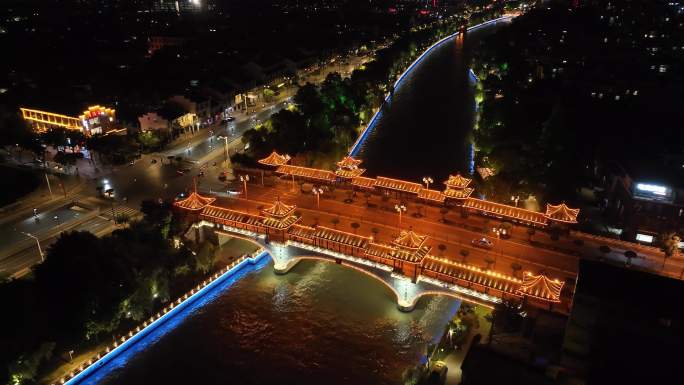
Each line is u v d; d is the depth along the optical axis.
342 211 130.50
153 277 108.00
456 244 114.44
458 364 93.81
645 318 73.38
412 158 190.62
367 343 104.88
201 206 128.12
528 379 69.75
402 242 104.88
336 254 113.38
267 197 140.38
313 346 104.31
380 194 139.38
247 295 119.19
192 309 114.19
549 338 89.25
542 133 170.88
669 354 71.62
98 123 188.00
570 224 119.44
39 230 133.25
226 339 106.00
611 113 187.75
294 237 118.88
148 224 120.75
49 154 184.62
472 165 183.88
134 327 105.38
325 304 115.94
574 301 76.75
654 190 122.19
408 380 90.00
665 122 175.50
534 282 92.56
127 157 175.75
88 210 143.75
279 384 95.44
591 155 161.38
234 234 125.75
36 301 96.19
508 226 121.25
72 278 97.62
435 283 103.50
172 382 95.56
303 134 180.38
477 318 103.94
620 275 79.75
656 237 120.12
